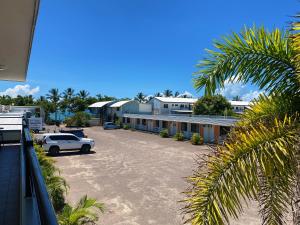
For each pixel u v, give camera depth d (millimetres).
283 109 3477
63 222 5969
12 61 5367
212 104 45438
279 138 2852
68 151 25688
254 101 3775
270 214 3420
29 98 78438
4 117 14070
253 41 3664
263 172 2861
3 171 6145
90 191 13445
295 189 3068
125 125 52500
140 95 97562
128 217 10266
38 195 1430
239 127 3525
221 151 3027
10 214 3721
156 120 46312
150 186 14367
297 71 3414
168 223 9781
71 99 78750
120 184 14766
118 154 24500
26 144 2992
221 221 2811
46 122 66812
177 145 30625
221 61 3818
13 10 2934
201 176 3062
